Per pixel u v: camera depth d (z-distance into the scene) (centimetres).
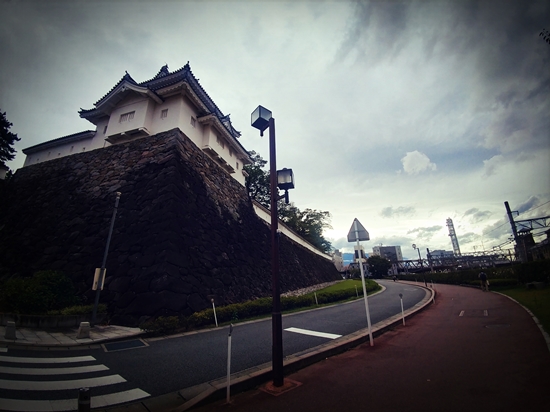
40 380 505
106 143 1883
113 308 1062
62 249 1378
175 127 1658
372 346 739
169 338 859
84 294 1155
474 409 366
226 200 1900
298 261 2712
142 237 1237
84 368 577
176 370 568
